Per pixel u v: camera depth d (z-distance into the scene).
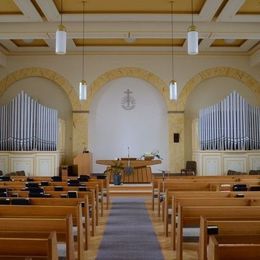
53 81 15.94
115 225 7.70
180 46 15.30
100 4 10.51
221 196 5.93
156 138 16.38
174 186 7.48
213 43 14.95
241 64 15.95
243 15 11.12
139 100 16.52
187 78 15.93
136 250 5.80
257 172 13.99
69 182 8.28
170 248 5.89
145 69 15.94
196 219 4.70
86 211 5.80
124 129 16.52
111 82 16.44
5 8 10.80
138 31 11.93
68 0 10.22
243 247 2.43
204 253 3.58
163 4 10.54
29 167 14.56
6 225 3.74
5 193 6.41
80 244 4.93
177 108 15.91
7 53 15.70
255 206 4.71
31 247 2.81
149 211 9.35
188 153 16.25
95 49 15.62
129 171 12.95
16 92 16.14
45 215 4.63
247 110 15.13
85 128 15.79
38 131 14.70
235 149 15.08
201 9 10.74
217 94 16.34
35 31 11.91
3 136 14.65
